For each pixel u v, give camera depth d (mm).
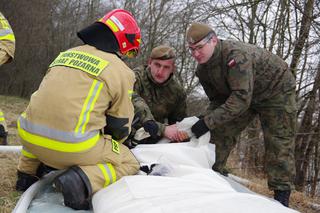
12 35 4250
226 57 3482
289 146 3756
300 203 5000
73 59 2670
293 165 3768
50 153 2549
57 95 2504
